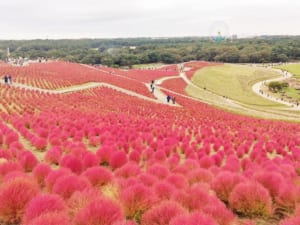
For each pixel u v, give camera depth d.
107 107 37.59
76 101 39.38
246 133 26.61
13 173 9.40
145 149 16.70
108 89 58.25
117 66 159.38
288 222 7.21
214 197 8.30
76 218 6.58
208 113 41.19
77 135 19.95
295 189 9.20
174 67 144.38
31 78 61.66
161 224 6.75
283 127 33.69
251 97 81.44
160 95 63.09
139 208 7.60
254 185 8.80
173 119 33.44
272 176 9.95
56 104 34.81
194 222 6.21
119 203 7.28
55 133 19.17
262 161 15.20
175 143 19.36
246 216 8.58
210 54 184.12
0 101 34.06
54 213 6.34
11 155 13.35
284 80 113.94
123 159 13.50
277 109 65.00
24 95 40.38
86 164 12.31
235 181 9.64
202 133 24.50
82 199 7.53
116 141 18.55
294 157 18.36
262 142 22.38
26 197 7.52
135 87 67.75
